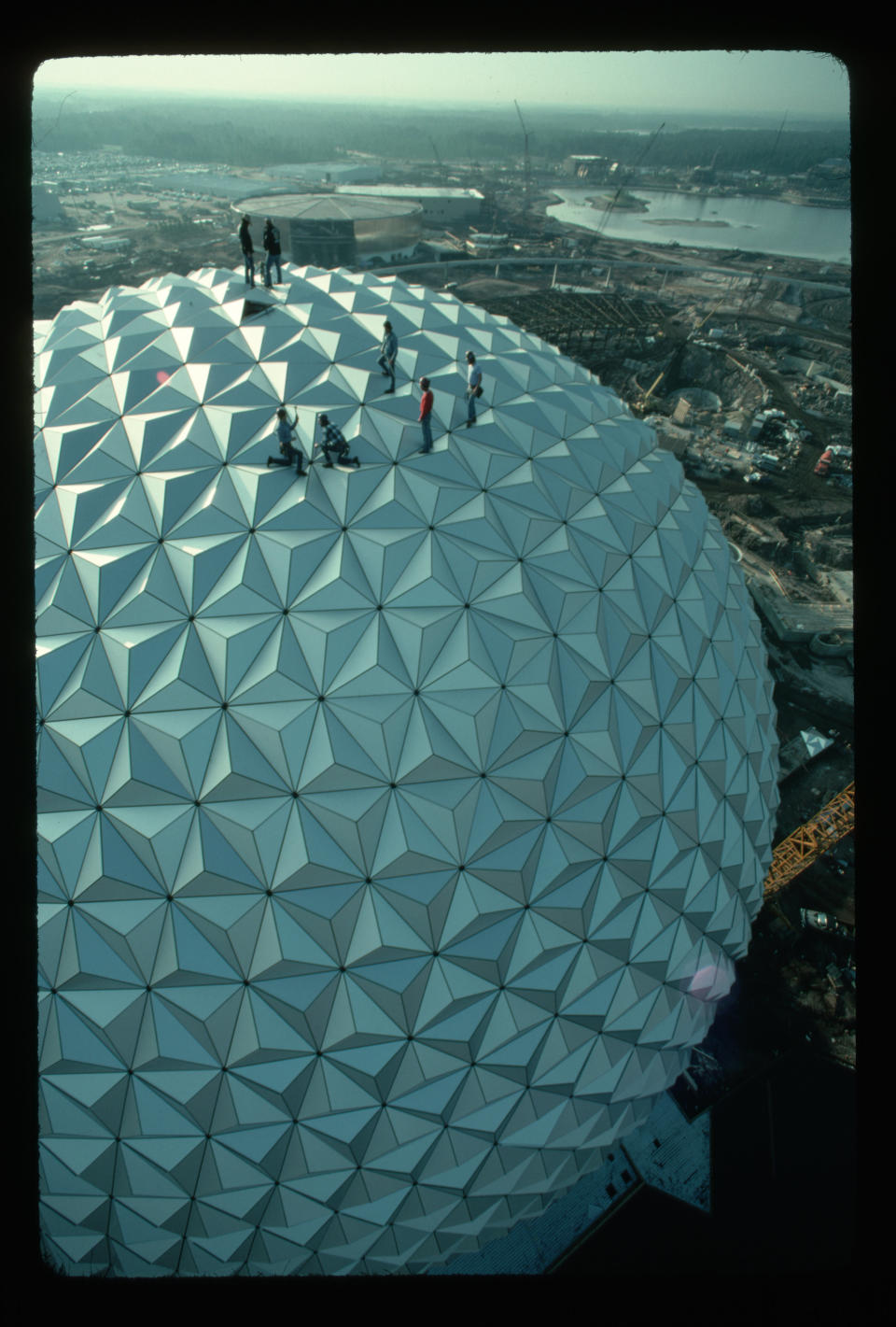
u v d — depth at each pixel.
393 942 14.88
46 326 22.73
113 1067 14.33
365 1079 14.78
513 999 15.77
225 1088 14.49
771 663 42.44
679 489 24.05
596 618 17.67
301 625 15.63
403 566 16.47
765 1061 26.34
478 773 15.47
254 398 18.28
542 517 18.30
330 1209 15.51
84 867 14.34
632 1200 23.02
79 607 15.59
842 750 38.03
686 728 18.77
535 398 21.75
